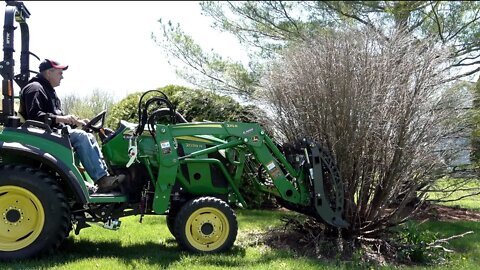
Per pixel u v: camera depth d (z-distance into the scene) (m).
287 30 9.38
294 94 5.56
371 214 5.55
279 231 6.19
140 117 5.19
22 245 4.64
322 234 5.51
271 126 5.93
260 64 9.12
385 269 4.79
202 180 5.42
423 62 5.42
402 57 5.48
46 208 4.64
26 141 4.63
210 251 5.14
